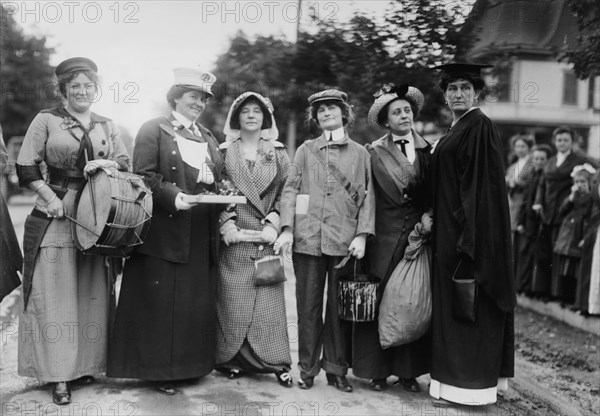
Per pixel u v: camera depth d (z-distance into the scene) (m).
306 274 4.42
